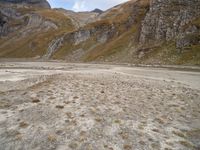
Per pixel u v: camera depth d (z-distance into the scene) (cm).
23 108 2164
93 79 3962
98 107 2248
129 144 1579
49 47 19688
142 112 2181
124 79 4181
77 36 17888
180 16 9469
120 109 2225
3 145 1562
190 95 2903
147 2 14562
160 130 1800
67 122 1877
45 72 5878
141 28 11781
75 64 10975
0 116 1980
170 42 9100
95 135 1684
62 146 1547
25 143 1579
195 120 2042
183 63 7231
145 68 7262
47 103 2309
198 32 8038
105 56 12206
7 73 5475
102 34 16162
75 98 2519
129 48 11581
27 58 19275
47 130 1742
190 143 1614
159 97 2755
